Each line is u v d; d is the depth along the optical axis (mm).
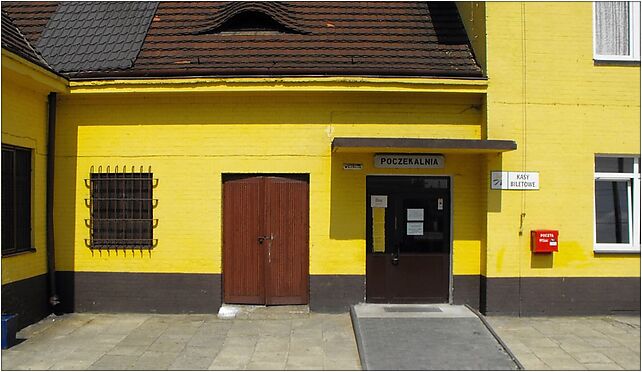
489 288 8992
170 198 9219
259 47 9703
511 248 9008
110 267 9250
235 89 8812
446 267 9391
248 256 9281
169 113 9242
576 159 9109
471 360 6887
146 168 9234
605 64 9164
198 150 9211
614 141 9164
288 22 10117
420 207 9391
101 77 8930
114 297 9227
